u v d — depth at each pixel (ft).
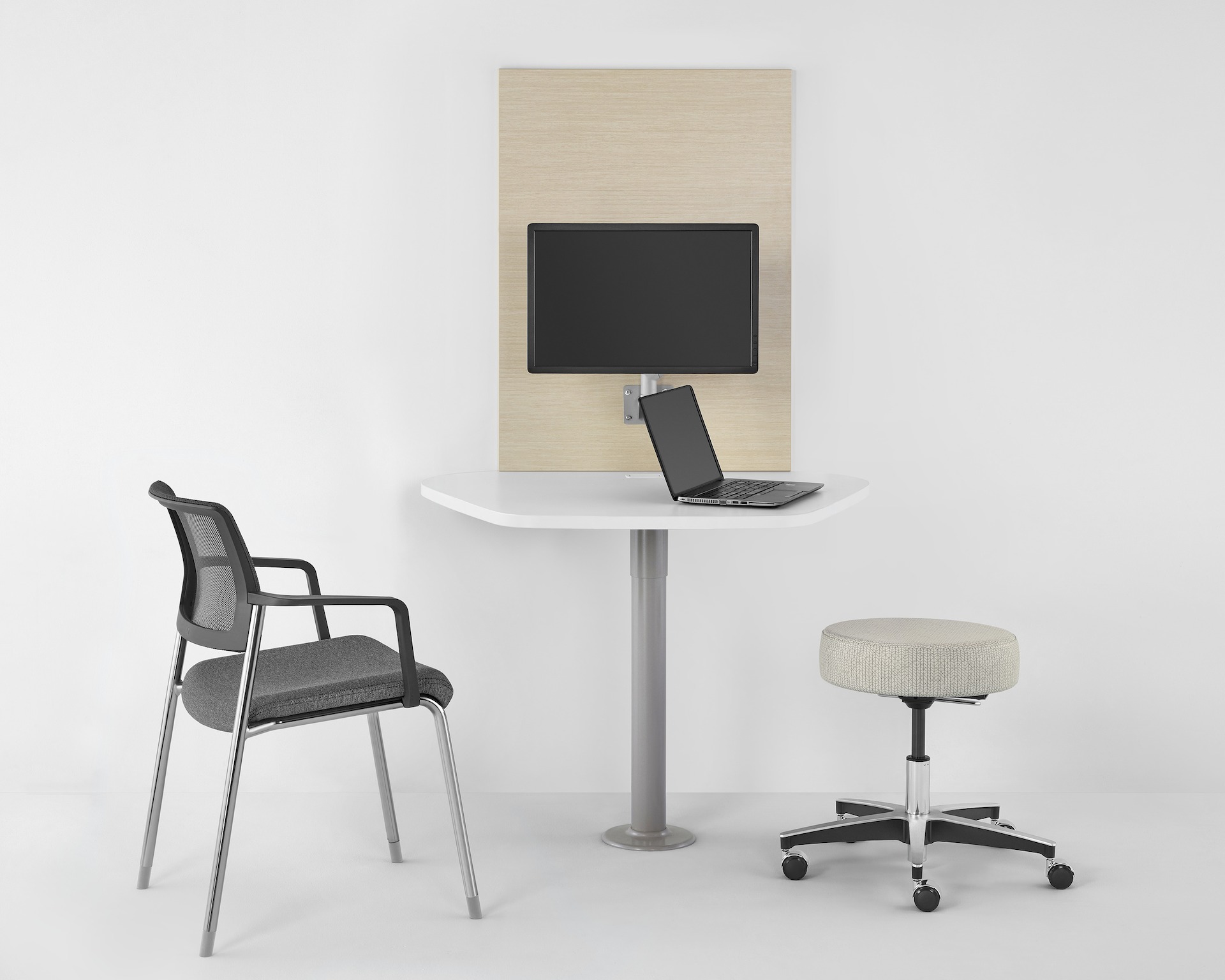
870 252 10.41
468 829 9.78
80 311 10.34
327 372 10.45
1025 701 10.69
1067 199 10.36
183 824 9.83
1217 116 10.30
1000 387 10.50
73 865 8.95
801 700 10.73
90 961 7.40
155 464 10.46
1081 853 9.19
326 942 7.66
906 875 8.79
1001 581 10.62
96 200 10.28
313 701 7.41
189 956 7.46
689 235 9.80
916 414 10.52
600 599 10.66
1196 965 7.32
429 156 10.32
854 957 7.43
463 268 10.41
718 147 10.30
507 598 10.65
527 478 9.96
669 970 7.26
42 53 10.19
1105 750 10.72
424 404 10.49
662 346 9.84
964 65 10.30
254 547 10.52
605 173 10.32
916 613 10.65
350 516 10.55
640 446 10.50
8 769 10.59
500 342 10.41
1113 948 7.55
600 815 10.14
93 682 10.58
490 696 10.70
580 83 10.25
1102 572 10.60
